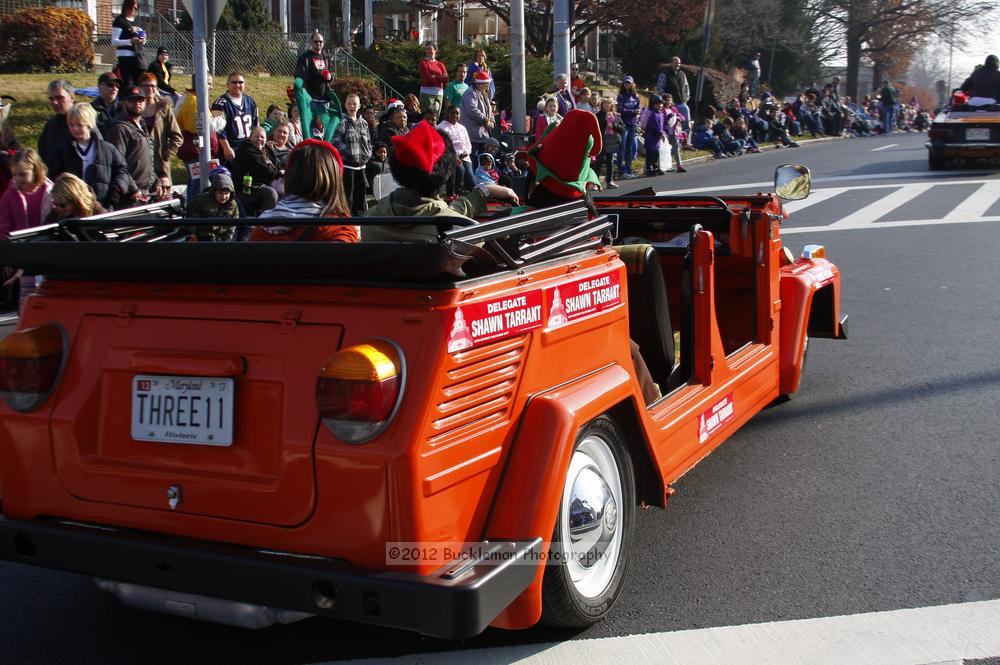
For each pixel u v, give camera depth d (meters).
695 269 4.61
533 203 4.53
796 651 3.41
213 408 3.02
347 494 2.79
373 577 2.72
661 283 4.67
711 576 4.02
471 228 2.83
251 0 27.55
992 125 19.00
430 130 3.59
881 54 62.94
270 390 2.96
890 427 5.84
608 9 35.94
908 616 3.65
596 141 4.40
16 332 3.30
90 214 6.45
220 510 2.99
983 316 8.41
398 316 2.87
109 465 3.16
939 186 17.19
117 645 3.55
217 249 2.90
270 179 10.62
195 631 3.66
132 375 3.15
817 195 16.73
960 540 4.32
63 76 21.36
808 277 6.07
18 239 3.43
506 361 3.06
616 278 3.74
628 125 20.19
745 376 5.07
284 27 32.84
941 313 8.58
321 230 3.54
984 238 12.03
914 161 22.22
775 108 30.31
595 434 3.54
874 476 5.09
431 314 2.83
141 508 3.12
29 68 22.36
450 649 3.46
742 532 4.46
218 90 20.73
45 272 3.32
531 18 36.88
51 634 3.63
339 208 3.70
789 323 5.84
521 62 16.19
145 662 3.43
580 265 3.54
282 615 2.99
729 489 4.98
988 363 7.04
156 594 3.12
